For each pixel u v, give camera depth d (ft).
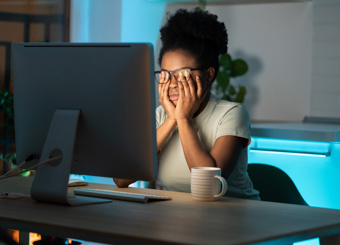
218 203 5.48
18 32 13.97
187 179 6.77
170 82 6.75
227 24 14.51
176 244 3.75
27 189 6.33
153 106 5.00
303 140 10.75
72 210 4.94
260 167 8.00
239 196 6.82
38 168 5.34
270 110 14.07
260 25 14.12
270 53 14.05
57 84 5.37
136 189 6.46
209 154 6.33
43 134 5.57
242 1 14.10
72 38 14.97
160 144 6.78
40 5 14.43
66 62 5.28
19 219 4.53
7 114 13.65
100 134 5.21
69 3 15.02
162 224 4.35
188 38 6.75
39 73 5.47
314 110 13.61
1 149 13.61
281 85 13.94
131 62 4.93
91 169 5.43
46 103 5.47
